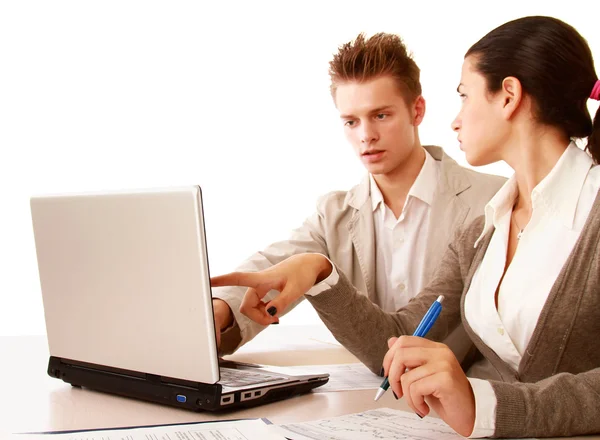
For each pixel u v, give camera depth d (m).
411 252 1.87
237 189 3.63
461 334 1.62
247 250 3.65
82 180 3.41
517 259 1.20
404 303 1.90
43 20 3.36
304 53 3.64
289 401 1.15
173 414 1.05
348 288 1.37
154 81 3.50
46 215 1.17
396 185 1.85
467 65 1.23
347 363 1.52
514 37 1.17
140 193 1.01
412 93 1.75
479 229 1.40
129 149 3.48
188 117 3.54
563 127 1.17
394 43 1.72
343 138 3.69
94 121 3.43
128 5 3.46
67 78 3.39
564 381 0.95
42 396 1.18
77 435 0.90
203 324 0.99
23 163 3.34
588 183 1.15
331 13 3.63
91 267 1.12
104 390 1.17
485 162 1.25
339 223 1.95
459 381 0.91
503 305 1.20
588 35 3.64
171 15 3.51
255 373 1.22
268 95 3.62
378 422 0.99
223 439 0.88
